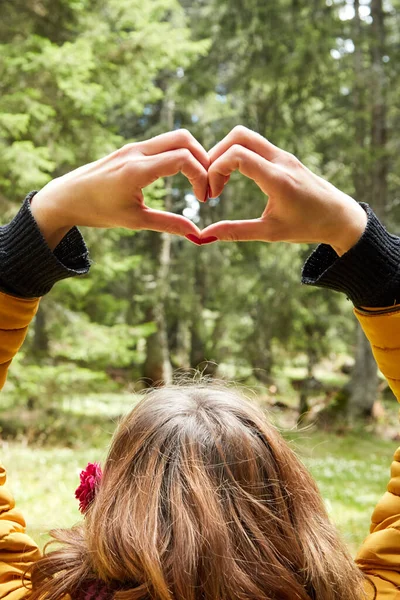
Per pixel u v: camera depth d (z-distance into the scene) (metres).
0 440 9.05
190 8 16.25
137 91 9.91
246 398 1.06
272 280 13.02
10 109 7.66
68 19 9.03
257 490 0.90
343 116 12.88
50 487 6.53
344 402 13.48
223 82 14.31
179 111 16.66
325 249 1.09
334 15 12.53
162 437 0.93
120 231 9.82
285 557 0.88
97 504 0.92
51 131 8.77
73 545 1.00
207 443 0.92
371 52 12.99
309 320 13.38
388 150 12.43
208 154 0.91
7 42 8.41
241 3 12.52
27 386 8.77
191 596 0.81
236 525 0.86
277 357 15.38
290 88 12.67
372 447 11.25
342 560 0.94
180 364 19.69
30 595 0.99
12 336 1.05
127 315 15.24
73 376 9.61
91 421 10.98
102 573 0.88
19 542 1.11
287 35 12.21
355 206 0.97
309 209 0.92
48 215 0.97
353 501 6.66
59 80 7.82
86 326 9.89
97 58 9.12
